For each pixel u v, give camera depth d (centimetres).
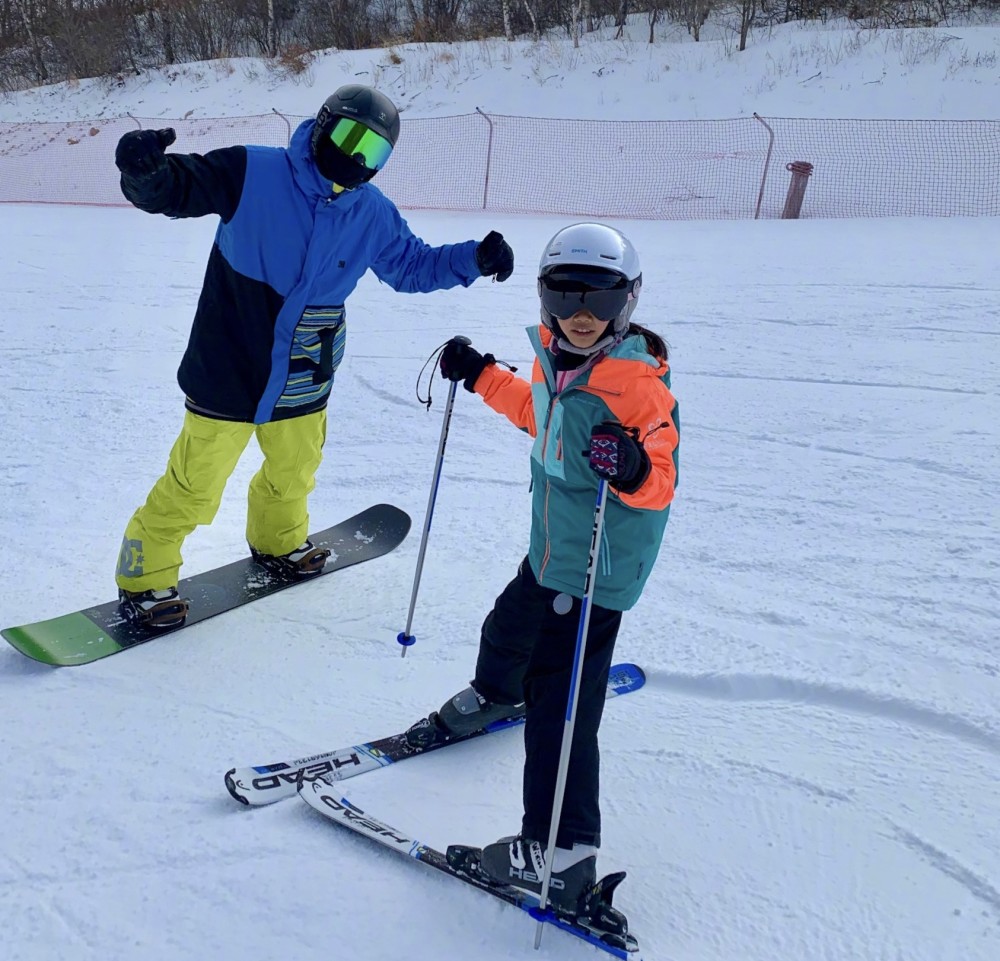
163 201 249
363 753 249
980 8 1980
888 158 1565
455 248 302
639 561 203
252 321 281
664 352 206
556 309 192
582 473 199
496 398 240
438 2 2422
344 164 260
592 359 199
